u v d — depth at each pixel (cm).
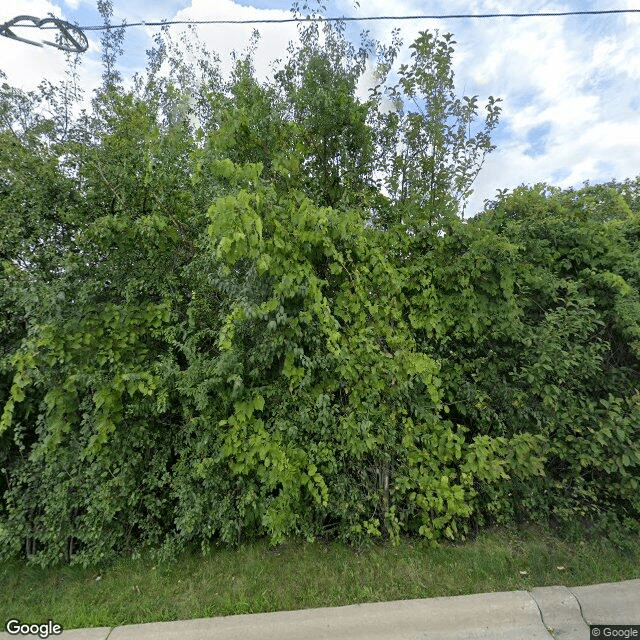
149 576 318
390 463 335
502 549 317
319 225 293
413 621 251
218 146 338
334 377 321
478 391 334
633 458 305
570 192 371
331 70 382
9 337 358
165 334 331
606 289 344
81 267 336
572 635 242
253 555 334
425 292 331
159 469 344
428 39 366
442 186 367
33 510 350
